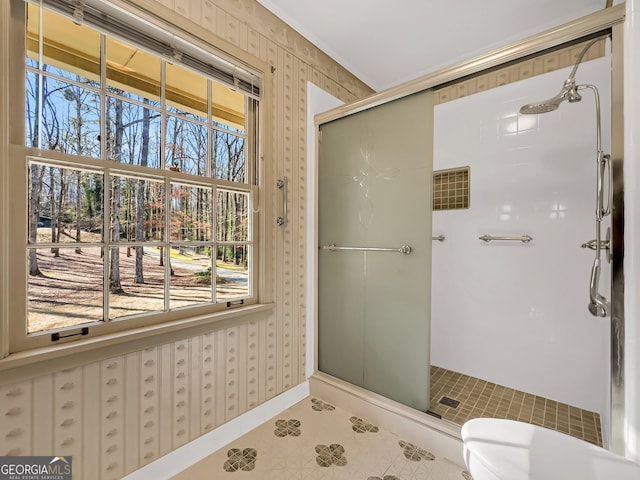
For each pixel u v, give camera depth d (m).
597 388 1.79
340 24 1.88
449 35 1.97
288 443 1.59
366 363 1.88
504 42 2.03
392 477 1.36
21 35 1.04
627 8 1.08
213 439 1.53
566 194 1.89
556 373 1.93
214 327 1.53
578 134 1.84
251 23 1.70
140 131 1.33
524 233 2.04
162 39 1.36
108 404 1.19
